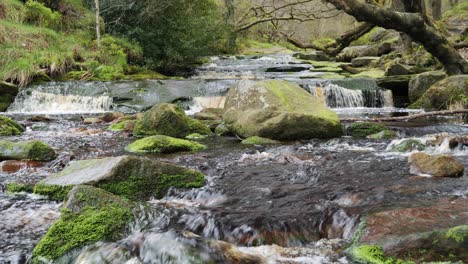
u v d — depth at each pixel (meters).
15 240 3.35
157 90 13.61
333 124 8.05
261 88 8.80
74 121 10.84
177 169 4.66
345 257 2.87
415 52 17.89
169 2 19.25
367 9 11.10
